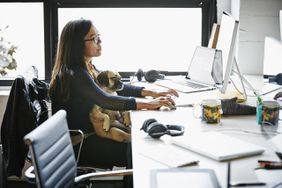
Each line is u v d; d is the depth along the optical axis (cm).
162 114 230
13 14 347
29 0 343
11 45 333
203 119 213
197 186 134
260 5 307
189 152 168
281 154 161
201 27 353
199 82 308
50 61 351
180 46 355
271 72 286
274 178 141
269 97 266
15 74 350
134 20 351
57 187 159
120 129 256
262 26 308
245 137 187
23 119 231
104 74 266
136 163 156
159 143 180
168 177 141
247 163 155
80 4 347
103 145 252
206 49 306
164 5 349
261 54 299
